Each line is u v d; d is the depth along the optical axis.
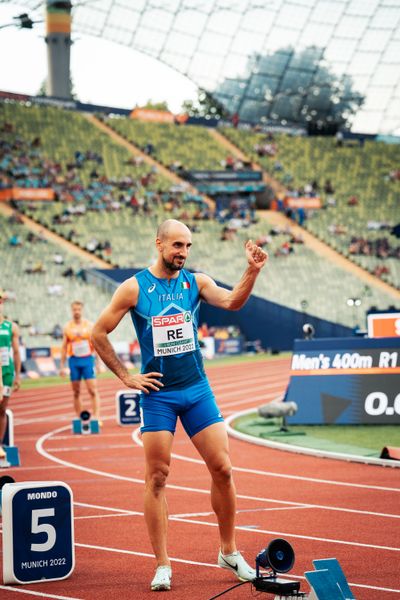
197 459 29.44
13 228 99.81
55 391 62.62
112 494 23.16
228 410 47.75
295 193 126.81
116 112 134.62
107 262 99.19
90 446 33.69
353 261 113.94
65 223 104.31
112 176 116.75
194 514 20.00
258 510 20.38
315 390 37.00
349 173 135.25
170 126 136.00
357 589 13.39
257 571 13.12
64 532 14.66
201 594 13.40
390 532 17.56
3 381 28.09
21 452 32.47
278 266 109.38
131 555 16.25
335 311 104.62
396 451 27.44
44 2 135.62
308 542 16.88
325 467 26.81
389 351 35.75
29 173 110.94
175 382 13.98
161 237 14.16
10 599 13.46
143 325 14.14
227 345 96.94
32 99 127.75
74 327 38.06
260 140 139.38
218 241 110.56
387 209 128.12
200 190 125.31
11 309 87.88
